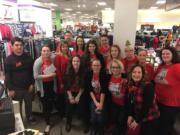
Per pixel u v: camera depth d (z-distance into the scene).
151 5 13.37
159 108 2.70
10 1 6.39
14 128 1.77
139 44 6.14
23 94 3.11
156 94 2.71
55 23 20.38
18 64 3.00
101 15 19.09
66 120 3.40
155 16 16.80
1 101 1.95
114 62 2.96
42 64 3.16
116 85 2.94
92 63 3.11
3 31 5.05
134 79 2.59
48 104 3.32
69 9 17.97
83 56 3.45
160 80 2.66
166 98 2.62
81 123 3.52
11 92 2.94
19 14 7.13
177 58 2.62
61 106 3.64
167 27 16.28
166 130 2.69
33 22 7.51
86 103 3.29
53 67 3.22
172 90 2.57
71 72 3.20
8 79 2.97
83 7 16.03
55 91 3.36
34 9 7.71
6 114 1.73
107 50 3.91
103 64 3.30
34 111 3.76
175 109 2.61
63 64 3.39
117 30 3.80
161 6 13.89
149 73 3.00
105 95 3.08
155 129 2.63
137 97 2.56
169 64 2.64
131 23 3.70
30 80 3.13
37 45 4.96
